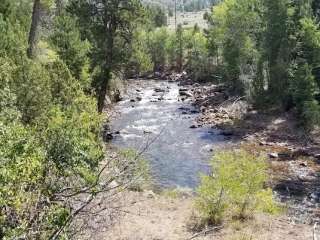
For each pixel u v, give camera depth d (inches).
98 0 1459.2
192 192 936.3
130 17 1456.7
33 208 254.7
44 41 1587.1
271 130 1632.6
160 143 1471.5
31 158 257.3
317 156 1310.3
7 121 379.2
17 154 259.3
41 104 633.6
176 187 1012.5
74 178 337.1
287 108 1822.1
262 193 735.7
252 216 736.3
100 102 1489.9
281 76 1861.5
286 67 1851.6
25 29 1379.2
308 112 1587.1
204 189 709.3
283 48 1894.7
